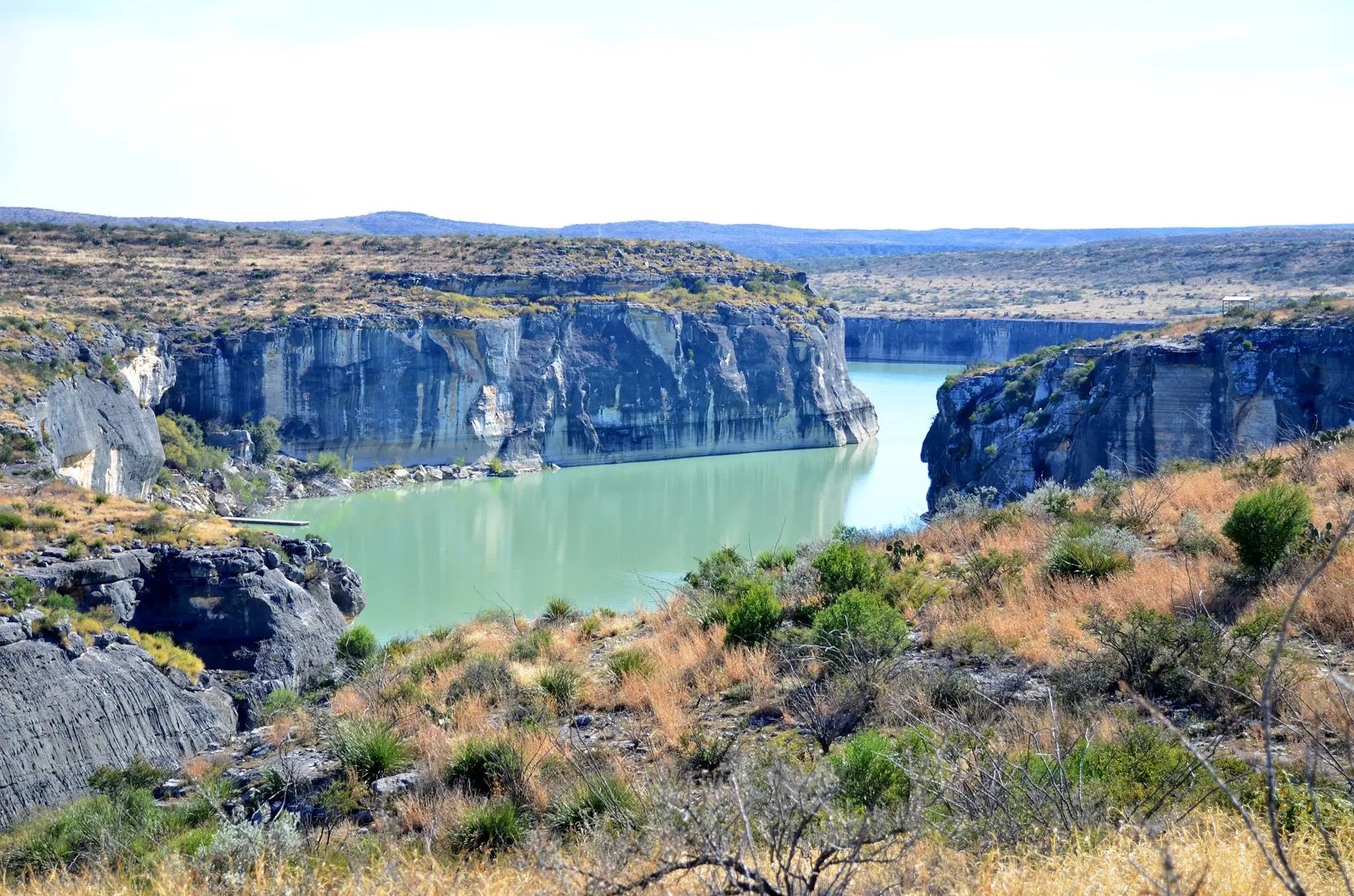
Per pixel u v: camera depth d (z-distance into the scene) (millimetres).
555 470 119812
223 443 101312
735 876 7207
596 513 93625
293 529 85812
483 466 116625
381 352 111750
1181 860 7184
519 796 12422
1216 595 14758
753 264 158250
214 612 42156
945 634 15727
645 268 145125
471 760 13461
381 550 78125
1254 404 64875
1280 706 10570
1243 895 6664
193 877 10625
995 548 20156
